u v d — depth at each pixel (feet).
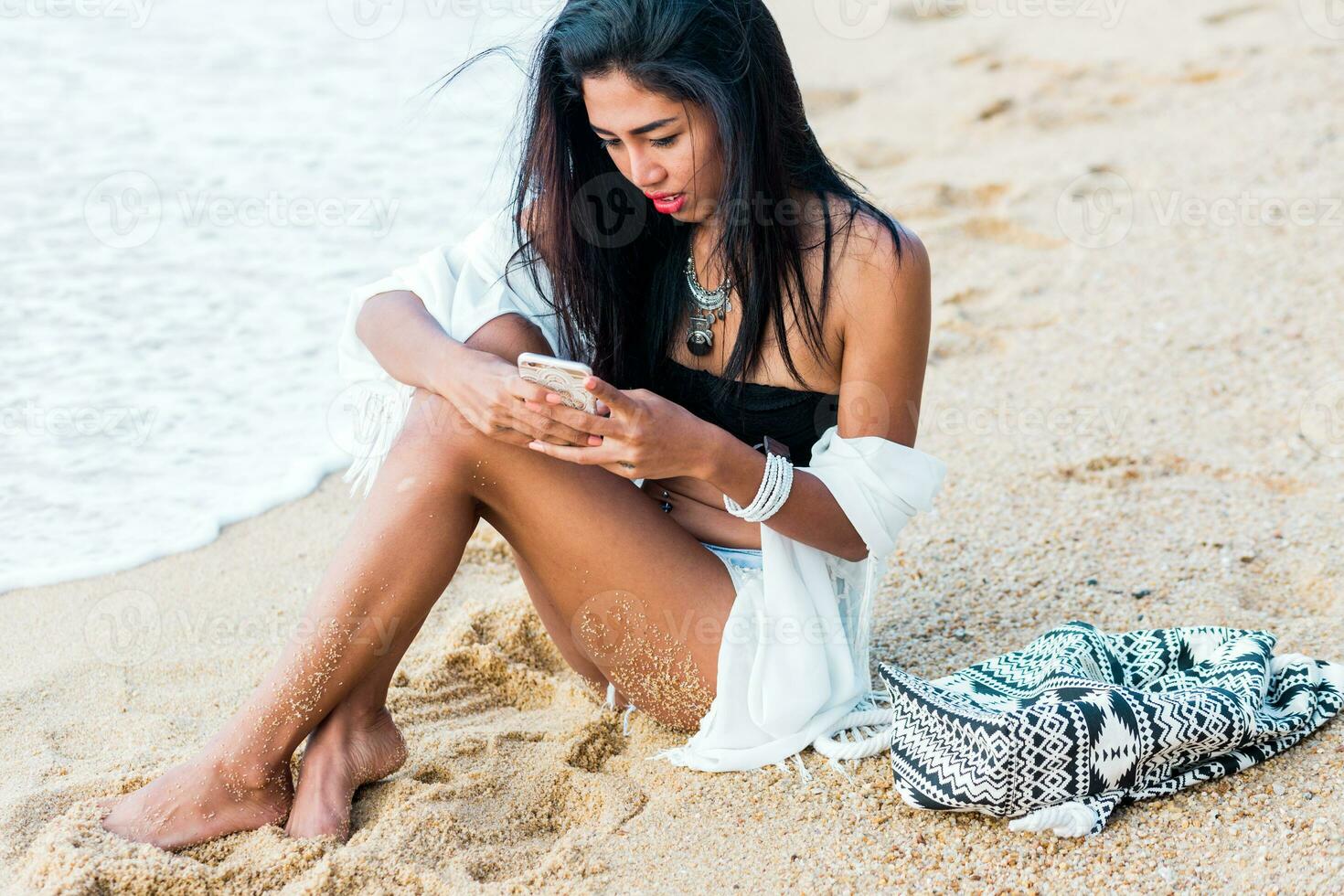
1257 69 23.15
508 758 8.30
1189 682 7.85
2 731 8.68
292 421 14.26
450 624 10.07
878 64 26.96
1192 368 14.17
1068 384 14.14
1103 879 6.91
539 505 7.50
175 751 8.42
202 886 6.89
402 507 7.29
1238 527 11.04
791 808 7.62
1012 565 10.71
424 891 6.93
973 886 6.93
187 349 15.93
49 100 26.61
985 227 18.57
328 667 7.30
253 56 30.78
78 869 6.73
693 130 7.25
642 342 8.43
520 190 8.19
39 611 10.59
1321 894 6.63
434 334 7.69
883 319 7.65
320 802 7.43
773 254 7.58
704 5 7.07
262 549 11.75
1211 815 7.27
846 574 8.37
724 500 7.93
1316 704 7.88
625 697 8.50
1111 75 24.25
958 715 7.30
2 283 17.65
